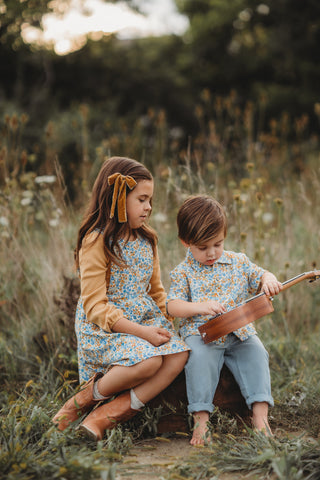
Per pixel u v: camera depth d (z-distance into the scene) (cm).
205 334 219
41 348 317
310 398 254
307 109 1316
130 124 1173
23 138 927
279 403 252
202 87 1495
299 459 180
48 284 352
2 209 379
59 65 1263
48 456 188
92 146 926
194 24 1442
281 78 1402
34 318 350
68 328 314
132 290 231
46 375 288
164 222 369
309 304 380
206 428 214
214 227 223
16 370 301
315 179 455
